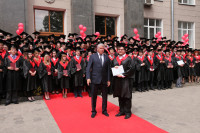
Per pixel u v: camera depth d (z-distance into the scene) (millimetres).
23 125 4066
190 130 3727
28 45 6645
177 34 14867
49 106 5676
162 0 13977
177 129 3775
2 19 8562
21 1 8883
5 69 5977
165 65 8758
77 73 6875
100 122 4207
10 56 6102
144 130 3711
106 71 4766
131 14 12148
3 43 6238
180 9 14891
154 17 13750
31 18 9570
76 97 6934
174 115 4750
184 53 10023
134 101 6348
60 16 10711
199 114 4836
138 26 12430
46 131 3709
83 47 7855
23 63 6199
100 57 4734
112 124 4074
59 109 5336
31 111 5156
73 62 6875
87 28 10688
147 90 8406
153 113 4930
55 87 7137
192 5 15430
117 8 12133
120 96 4539
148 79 8328
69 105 5785
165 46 9891
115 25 12547
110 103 6070
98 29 11945
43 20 10234
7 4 8633
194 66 10383
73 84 6941
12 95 6125
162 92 8047
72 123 4152
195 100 6449
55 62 6922
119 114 4691
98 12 11500
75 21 10383
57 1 10227
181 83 9578
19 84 6191
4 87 6188
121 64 4664
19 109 5387
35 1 9641
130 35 12219
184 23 15414
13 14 8742
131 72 4527
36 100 6535
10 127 3957
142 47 8516
